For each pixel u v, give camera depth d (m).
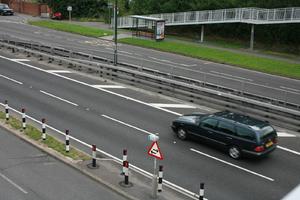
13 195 14.05
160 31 54.03
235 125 18.27
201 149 19.16
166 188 15.36
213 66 41.38
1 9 76.62
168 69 37.56
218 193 15.25
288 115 23.12
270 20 49.78
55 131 20.39
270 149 18.20
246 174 16.92
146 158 17.89
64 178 15.48
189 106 25.91
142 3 68.06
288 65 42.44
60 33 57.81
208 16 55.62
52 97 26.17
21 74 31.88
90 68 32.97
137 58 41.94
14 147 18.02
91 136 20.02
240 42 58.69
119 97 27.05
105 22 69.88
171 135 20.70
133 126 21.70
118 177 15.70
